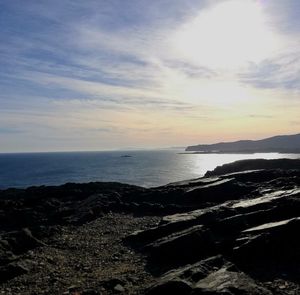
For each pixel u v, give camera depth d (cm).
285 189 3180
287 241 1902
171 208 3409
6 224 3244
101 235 2759
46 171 17150
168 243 2067
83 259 2169
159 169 17688
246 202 2698
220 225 2233
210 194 3584
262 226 2047
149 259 2077
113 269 1941
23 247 2378
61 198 4450
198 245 2022
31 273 1906
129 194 4175
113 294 1553
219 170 5572
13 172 16762
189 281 1526
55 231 2872
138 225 3005
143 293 1523
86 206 3722
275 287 1523
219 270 1587
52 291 1652
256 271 1719
